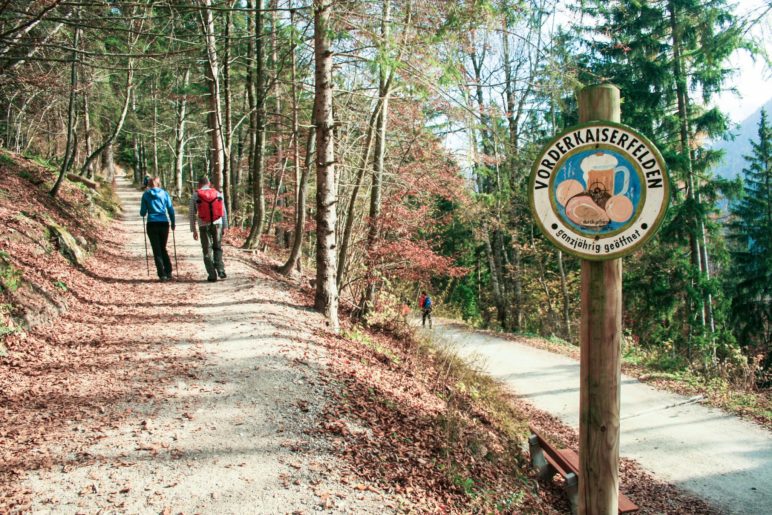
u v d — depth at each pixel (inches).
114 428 171.0
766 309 767.7
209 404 195.5
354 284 486.0
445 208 684.7
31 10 242.7
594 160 95.8
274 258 614.2
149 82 1049.5
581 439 102.8
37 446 155.3
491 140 376.8
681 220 629.9
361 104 468.1
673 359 574.9
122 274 406.6
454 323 814.5
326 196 347.6
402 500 151.6
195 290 370.0
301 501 140.3
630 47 651.5
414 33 308.8
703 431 348.2
